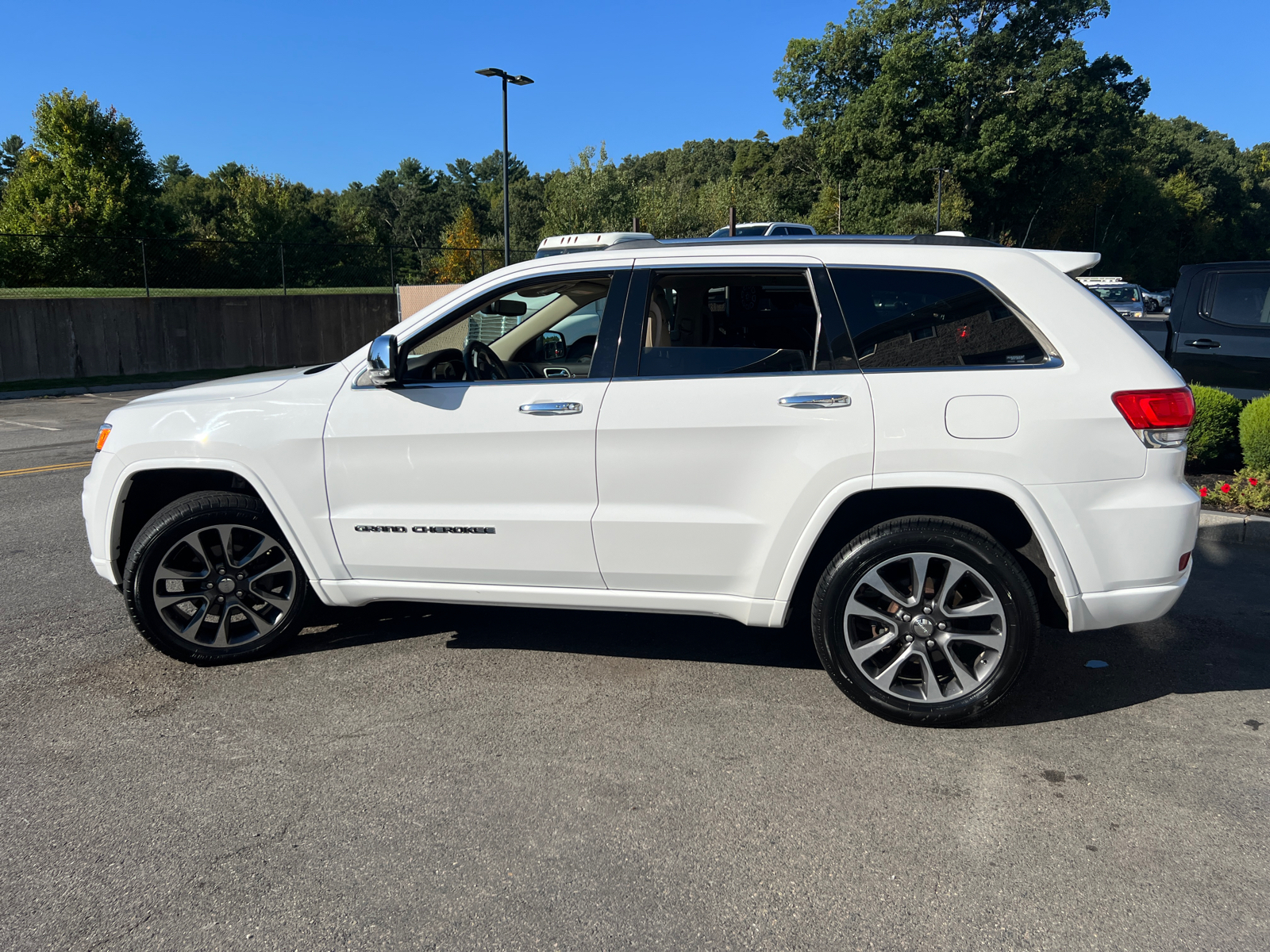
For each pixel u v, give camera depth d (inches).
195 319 845.2
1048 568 128.0
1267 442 254.7
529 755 125.1
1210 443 278.1
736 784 117.3
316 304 935.0
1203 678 149.9
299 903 93.8
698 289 143.5
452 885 96.7
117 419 152.9
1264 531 226.7
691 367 135.3
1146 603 126.3
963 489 130.3
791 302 142.3
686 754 125.4
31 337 738.2
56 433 468.4
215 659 156.2
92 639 170.4
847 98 2094.0
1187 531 125.0
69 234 837.8
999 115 1868.8
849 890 95.3
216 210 2306.8
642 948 86.8
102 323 781.9
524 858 101.6
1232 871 98.0
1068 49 1850.4
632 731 132.5
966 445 124.6
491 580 145.2
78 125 1134.4
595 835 106.0
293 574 155.6
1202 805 111.3
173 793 115.7
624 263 140.6
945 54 1883.6
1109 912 91.5
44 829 107.4
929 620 129.2
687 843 104.3
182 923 90.7
